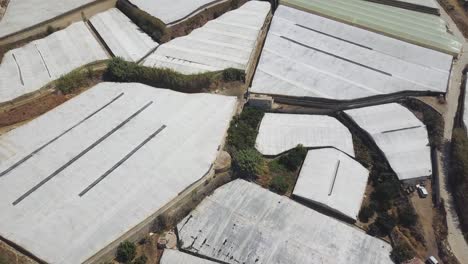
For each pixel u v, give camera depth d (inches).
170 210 2434.8
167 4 3821.4
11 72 3216.0
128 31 3614.7
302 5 3946.9
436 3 4116.6
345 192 2504.9
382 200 2500.0
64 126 2800.2
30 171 2518.5
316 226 2351.1
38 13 3705.7
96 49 3435.0
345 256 2226.9
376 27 3727.9
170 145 2684.5
